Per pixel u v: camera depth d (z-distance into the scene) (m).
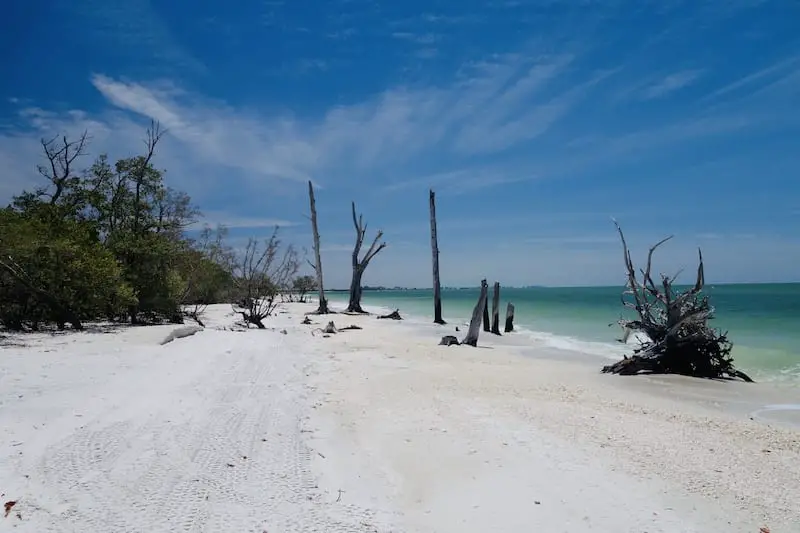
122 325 21.12
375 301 75.50
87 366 10.30
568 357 16.67
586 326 28.66
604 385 11.96
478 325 20.20
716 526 4.62
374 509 4.61
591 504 4.94
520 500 4.99
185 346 14.07
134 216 25.23
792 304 44.00
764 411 9.67
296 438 6.38
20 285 17.41
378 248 41.47
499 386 11.17
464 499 5.01
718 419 8.90
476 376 12.37
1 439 5.40
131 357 11.72
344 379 11.25
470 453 6.35
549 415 8.48
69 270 18.17
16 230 17.16
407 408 8.69
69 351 12.56
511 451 6.44
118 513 3.96
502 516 4.64
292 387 9.70
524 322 32.00
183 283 26.92
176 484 4.59
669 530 4.48
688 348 13.71
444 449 6.49
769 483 5.72
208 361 11.56
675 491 5.38
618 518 4.67
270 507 4.32
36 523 3.72
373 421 7.79
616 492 5.25
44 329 18.50
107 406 6.97
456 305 59.91
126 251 22.64
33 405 6.84
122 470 4.80
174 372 9.99
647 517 4.71
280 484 4.85
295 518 4.16
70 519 3.82
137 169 24.92
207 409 7.31
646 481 5.61
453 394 10.03
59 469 4.71
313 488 4.88
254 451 5.70
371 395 9.69
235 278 34.44
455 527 4.41
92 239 23.33
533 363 15.23
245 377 10.16
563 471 5.79
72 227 20.22
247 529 3.88
